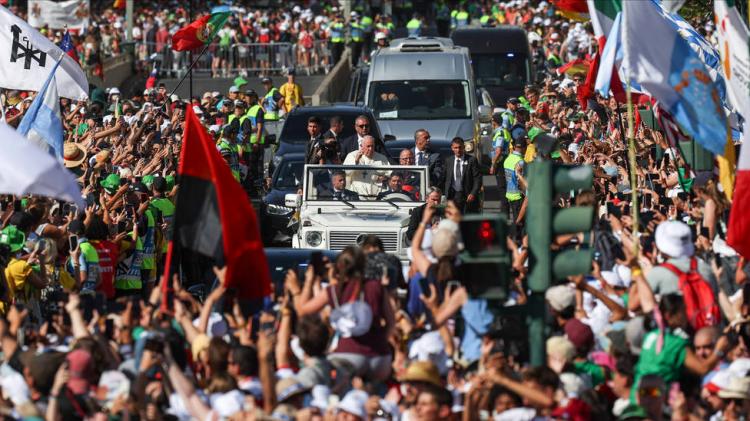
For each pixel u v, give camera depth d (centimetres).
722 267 4578
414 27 18612
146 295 5950
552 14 18825
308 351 3456
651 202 5978
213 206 4041
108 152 6819
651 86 4547
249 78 16462
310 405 3284
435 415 3209
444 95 10250
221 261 4053
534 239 3666
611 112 9088
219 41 16450
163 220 6384
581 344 3669
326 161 7394
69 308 3588
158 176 6638
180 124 9600
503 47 14000
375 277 4156
